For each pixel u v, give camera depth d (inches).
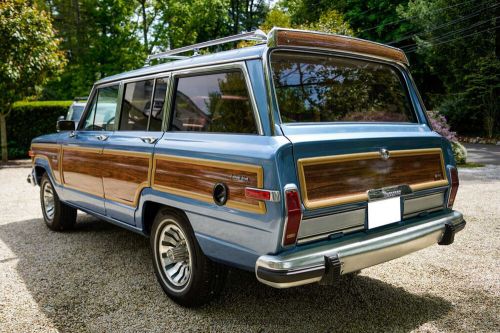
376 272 159.8
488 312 127.6
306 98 116.6
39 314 129.0
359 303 133.6
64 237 210.5
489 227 218.2
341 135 110.1
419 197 128.6
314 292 141.8
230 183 108.3
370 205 113.8
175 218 128.9
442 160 136.3
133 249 190.1
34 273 162.2
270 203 98.0
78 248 192.4
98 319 125.2
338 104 125.0
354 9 1136.8
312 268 97.3
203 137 122.5
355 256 103.6
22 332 118.5
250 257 106.0
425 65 1041.5
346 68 128.9
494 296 138.8
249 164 103.1
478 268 163.2
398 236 114.5
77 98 482.6
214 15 1278.3
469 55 820.6
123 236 211.0
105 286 149.0
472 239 199.2
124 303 135.4
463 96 848.3
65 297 140.6
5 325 122.4
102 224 235.6
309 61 119.6
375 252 107.7
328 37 119.7
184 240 131.6
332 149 106.4
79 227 229.6
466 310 129.0
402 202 122.8
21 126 594.2
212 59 123.9
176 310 130.0
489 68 789.9
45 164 214.5
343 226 109.4
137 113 154.2
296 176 99.8
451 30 824.3
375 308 130.3
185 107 132.7
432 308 130.3
